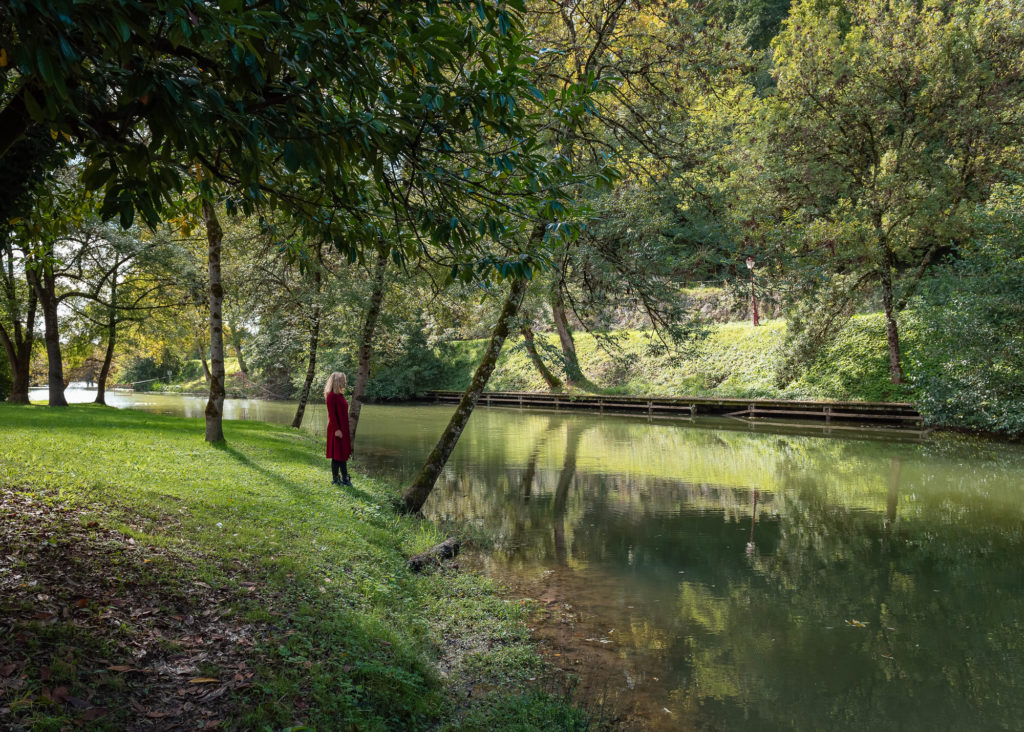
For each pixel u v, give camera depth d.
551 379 38.06
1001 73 22.81
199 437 12.27
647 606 6.54
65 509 5.35
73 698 2.94
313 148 2.86
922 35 22.77
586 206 4.21
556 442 20.30
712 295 36.88
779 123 24.30
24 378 22.91
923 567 7.89
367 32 2.91
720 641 5.73
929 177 22.81
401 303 14.96
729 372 31.55
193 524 5.93
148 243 19.67
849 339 28.38
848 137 23.98
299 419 19.14
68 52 1.96
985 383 18.34
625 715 4.41
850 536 9.31
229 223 14.27
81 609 3.75
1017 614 6.45
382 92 3.12
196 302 21.38
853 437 21.36
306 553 6.00
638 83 9.59
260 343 18.05
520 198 4.34
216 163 3.74
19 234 5.93
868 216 22.92
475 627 5.66
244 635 4.06
